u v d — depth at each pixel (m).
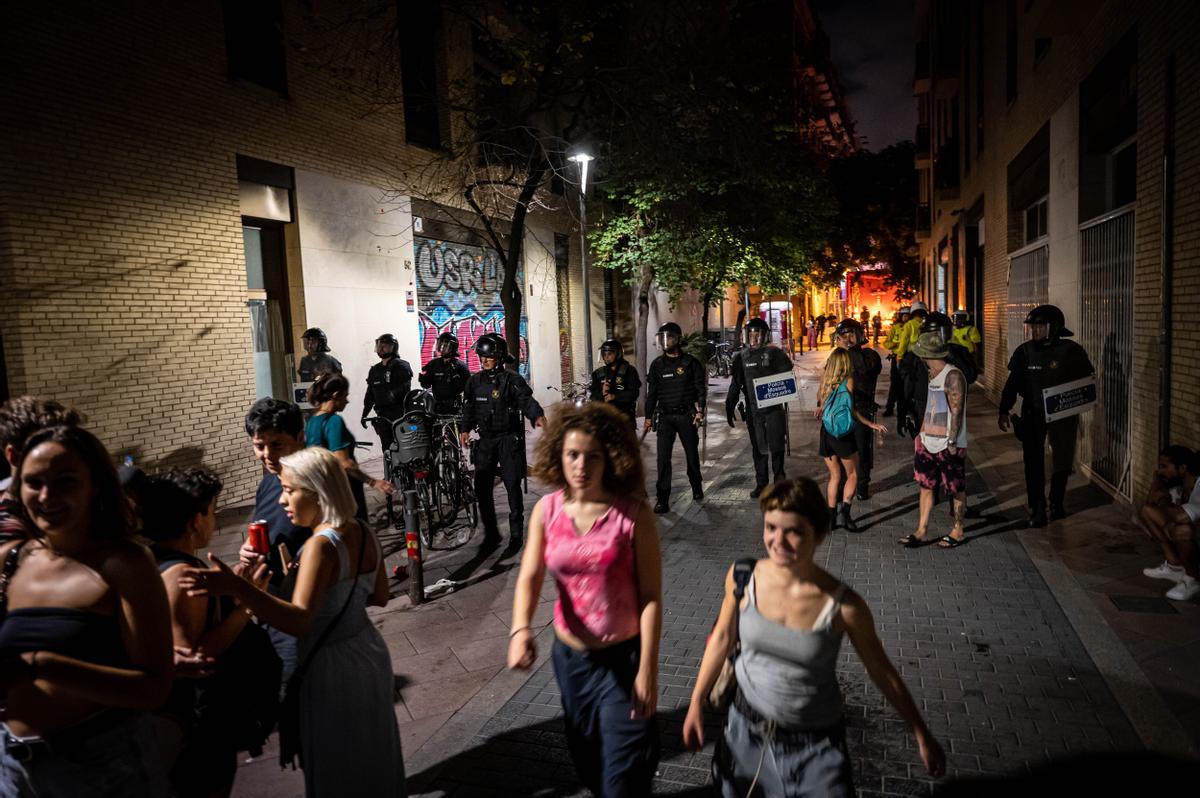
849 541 7.23
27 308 7.91
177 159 9.55
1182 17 6.29
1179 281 6.47
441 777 3.75
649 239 16.48
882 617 5.43
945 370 6.81
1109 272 8.35
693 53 13.61
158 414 9.30
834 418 7.42
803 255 18.80
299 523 3.05
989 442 11.93
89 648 2.31
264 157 10.92
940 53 22.45
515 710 4.38
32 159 7.96
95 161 8.57
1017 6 13.27
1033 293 12.38
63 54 8.23
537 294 18.83
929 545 7.03
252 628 3.13
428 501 7.63
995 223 16.11
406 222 14.08
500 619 5.77
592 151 15.43
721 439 13.44
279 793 3.72
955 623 5.29
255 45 11.00
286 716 2.97
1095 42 8.68
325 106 12.12
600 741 2.89
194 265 9.77
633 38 13.74
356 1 12.73
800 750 2.60
